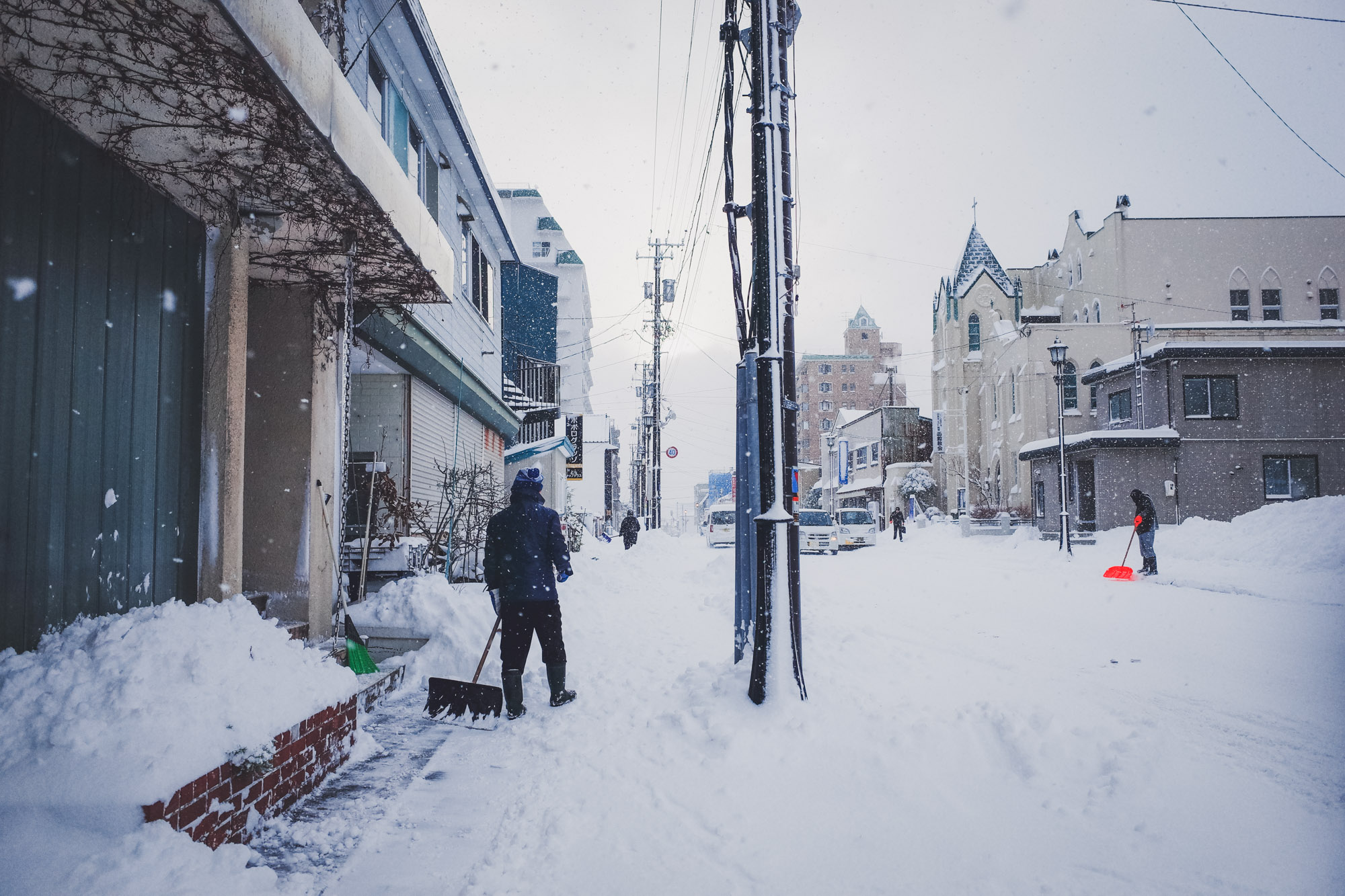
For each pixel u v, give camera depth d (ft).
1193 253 129.39
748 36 18.44
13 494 11.67
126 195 14.71
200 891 8.25
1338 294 129.18
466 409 45.98
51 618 12.50
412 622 21.88
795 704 15.08
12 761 8.69
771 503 15.88
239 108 12.47
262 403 21.45
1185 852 9.57
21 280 11.93
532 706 17.80
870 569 53.93
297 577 21.08
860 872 9.48
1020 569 51.29
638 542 86.94
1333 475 74.95
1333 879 8.79
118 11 9.87
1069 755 12.40
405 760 14.15
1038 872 9.29
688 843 10.50
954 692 16.42
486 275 51.65
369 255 19.53
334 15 22.35
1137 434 75.20
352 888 9.27
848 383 309.63
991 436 136.05
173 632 11.39
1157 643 22.77
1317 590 34.81
